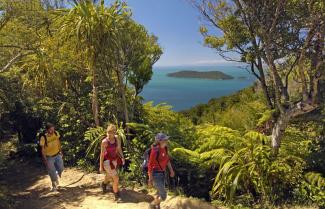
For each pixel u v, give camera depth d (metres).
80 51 11.62
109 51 11.66
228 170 9.48
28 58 14.34
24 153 13.48
